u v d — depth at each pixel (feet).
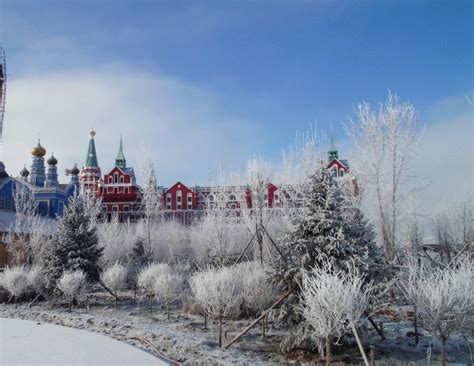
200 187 214.28
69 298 68.90
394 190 79.77
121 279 75.97
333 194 39.24
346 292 29.71
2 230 128.57
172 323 54.34
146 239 130.00
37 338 42.86
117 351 37.37
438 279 33.86
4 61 124.77
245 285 49.93
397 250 72.54
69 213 79.61
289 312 38.19
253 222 90.99
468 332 41.37
